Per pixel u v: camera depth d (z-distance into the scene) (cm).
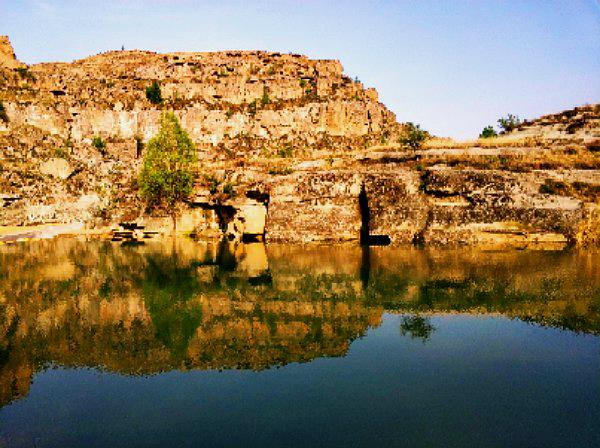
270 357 1872
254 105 10888
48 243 4806
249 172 5119
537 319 2216
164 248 4375
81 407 1505
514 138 6481
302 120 10594
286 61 12656
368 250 4022
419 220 4178
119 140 9312
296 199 4603
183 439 1323
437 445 1284
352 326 2205
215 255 3975
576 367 1731
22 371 1747
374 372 1730
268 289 2841
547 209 3903
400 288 2784
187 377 1706
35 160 7619
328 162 5812
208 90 11319
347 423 1401
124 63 13200
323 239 4450
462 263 3344
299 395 1565
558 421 1397
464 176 4216
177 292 2797
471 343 1969
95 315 2384
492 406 1484
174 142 5188
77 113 9900
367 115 10950
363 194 4525
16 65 12662
